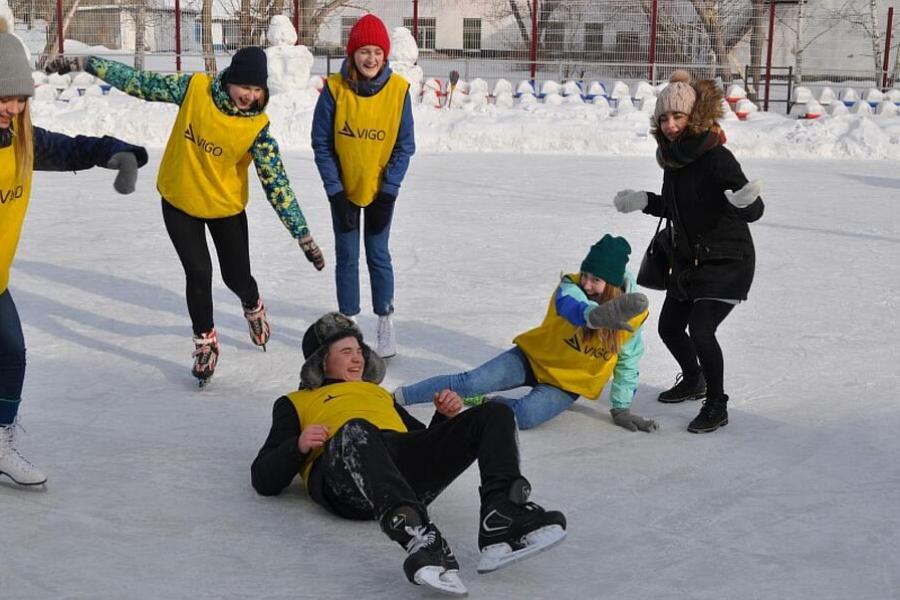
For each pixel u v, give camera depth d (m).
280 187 5.60
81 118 18.77
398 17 30.86
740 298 5.04
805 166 17.48
